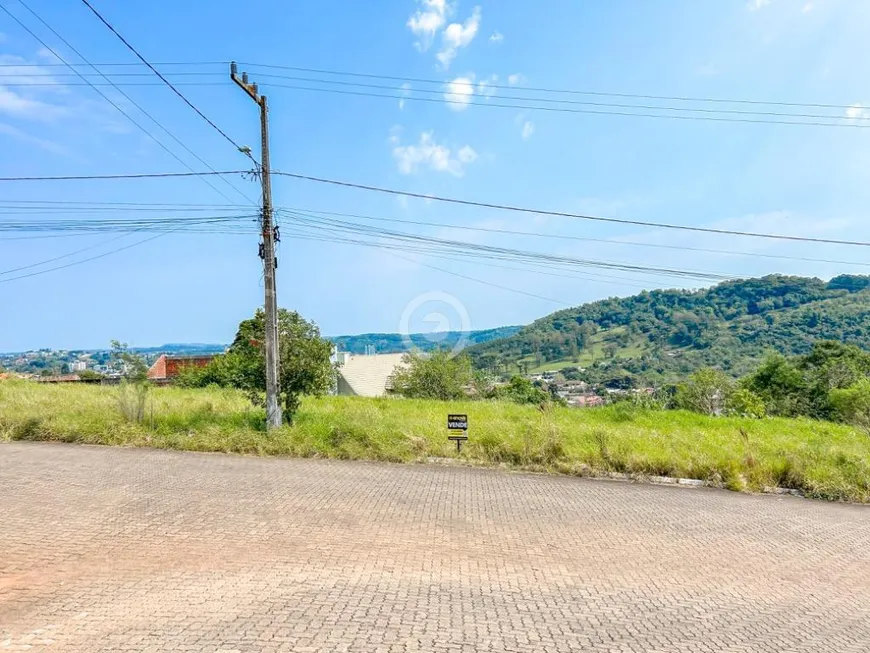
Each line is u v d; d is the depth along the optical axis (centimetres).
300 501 739
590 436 1171
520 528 683
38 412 1260
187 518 653
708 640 429
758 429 1550
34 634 380
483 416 1555
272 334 1196
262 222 1219
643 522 745
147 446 1088
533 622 438
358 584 491
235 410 1416
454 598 473
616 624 446
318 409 1591
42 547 549
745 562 627
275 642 377
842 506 915
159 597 447
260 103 1227
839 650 427
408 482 880
